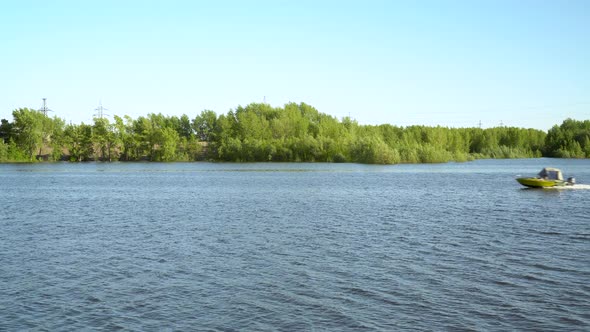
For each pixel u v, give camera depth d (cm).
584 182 9812
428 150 17275
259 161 18475
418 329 2108
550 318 2214
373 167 15838
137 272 2952
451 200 6762
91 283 2736
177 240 3903
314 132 19125
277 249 3553
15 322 2195
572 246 3622
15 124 18875
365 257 3291
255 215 5328
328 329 2112
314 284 2698
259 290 2605
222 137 19188
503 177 11512
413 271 2941
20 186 9450
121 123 19850
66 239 3959
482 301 2419
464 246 3625
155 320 2216
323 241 3841
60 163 19400
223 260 3234
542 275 2845
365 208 5909
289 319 2219
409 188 8694
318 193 7875
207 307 2366
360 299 2456
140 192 8181
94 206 6225
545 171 8381
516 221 4819
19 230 4400
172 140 19812
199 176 12162
